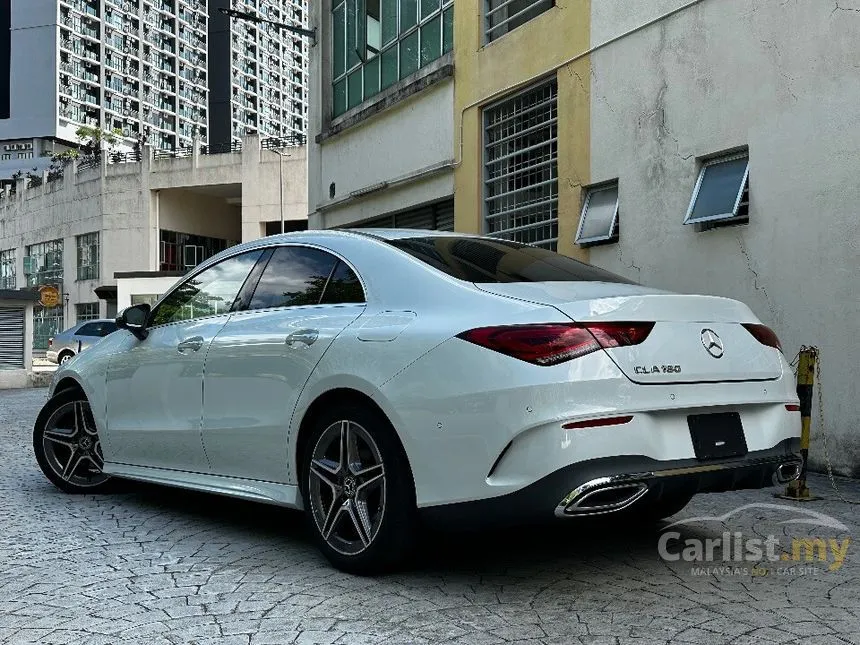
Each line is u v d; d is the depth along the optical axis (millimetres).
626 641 2980
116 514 5188
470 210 11562
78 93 104125
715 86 7574
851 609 3326
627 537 4504
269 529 4773
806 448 5516
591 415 3176
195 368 4695
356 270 4137
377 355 3672
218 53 125250
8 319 18297
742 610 3316
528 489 3178
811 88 6688
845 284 6430
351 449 3789
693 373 3445
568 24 9516
